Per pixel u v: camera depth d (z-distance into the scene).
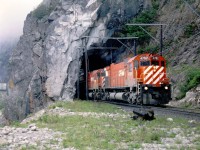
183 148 11.44
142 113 18.67
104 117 21.09
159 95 29.00
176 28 45.59
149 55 29.67
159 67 29.34
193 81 32.22
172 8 50.06
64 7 60.66
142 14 53.56
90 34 55.97
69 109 28.48
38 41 64.94
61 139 13.74
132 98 30.86
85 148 11.70
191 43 40.66
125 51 54.69
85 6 57.81
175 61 40.50
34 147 12.08
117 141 13.05
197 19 43.09
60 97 57.69
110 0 55.06
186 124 16.95
